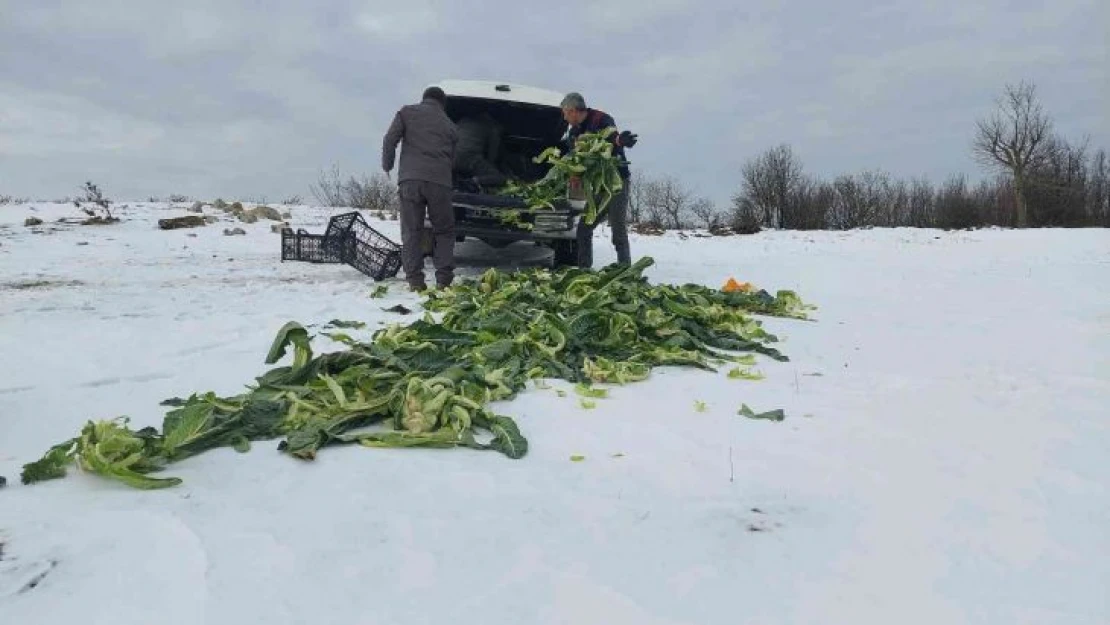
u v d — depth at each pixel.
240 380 4.80
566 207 9.65
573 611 2.14
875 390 4.61
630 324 5.58
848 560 2.45
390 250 9.98
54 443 3.61
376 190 36.03
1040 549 2.52
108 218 18.27
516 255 12.93
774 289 10.36
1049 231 25.23
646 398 4.41
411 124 8.49
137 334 6.08
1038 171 49.81
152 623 2.06
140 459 3.14
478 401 4.06
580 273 6.94
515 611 2.14
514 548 2.52
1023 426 3.85
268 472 3.18
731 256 15.65
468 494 2.98
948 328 7.17
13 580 2.26
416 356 4.43
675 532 2.65
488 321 5.57
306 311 7.30
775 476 3.18
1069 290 10.54
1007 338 6.61
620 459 3.39
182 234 16.66
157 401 4.31
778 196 48.31
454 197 9.55
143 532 2.59
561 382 4.75
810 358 5.68
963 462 3.33
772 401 4.35
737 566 2.41
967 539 2.59
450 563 2.41
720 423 3.91
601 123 9.30
